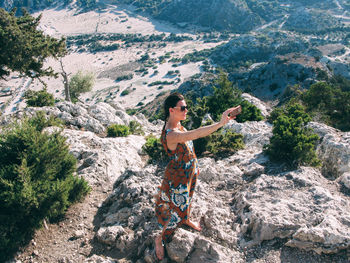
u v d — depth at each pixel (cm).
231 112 307
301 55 10856
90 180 780
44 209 522
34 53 1955
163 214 377
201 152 998
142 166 1129
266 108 3300
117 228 495
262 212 446
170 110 330
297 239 395
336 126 2248
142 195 577
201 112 1006
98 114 2050
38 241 514
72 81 4353
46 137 612
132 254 445
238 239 430
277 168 661
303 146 664
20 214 504
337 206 445
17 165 523
